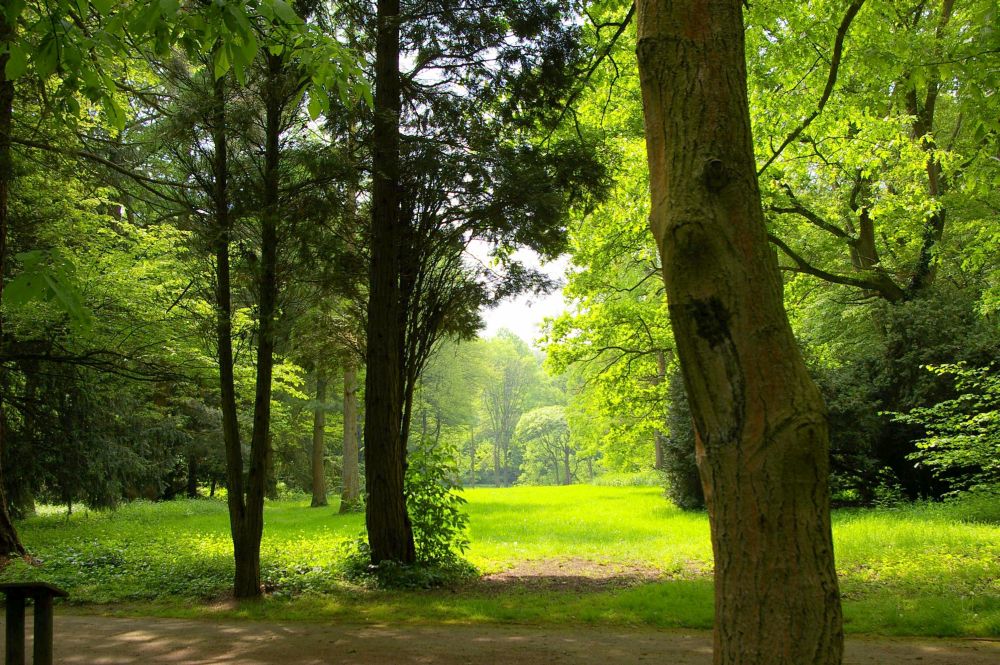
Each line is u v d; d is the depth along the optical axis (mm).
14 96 10305
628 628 7262
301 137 10172
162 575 10727
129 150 12688
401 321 11336
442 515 11180
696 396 2463
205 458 29281
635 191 15781
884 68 10383
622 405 23938
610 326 22078
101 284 12883
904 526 12445
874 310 17797
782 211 18062
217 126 9250
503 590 9664
